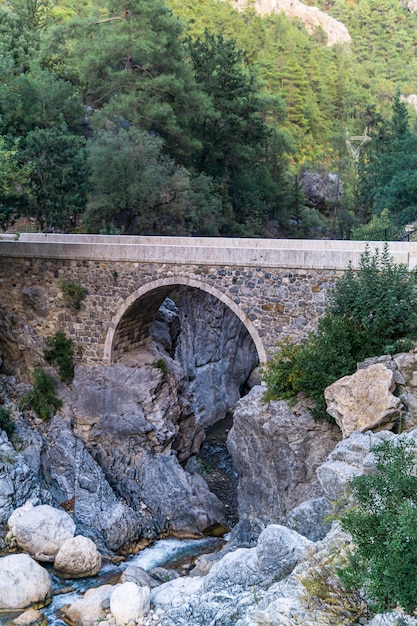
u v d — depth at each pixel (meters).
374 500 11.80
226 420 37.56
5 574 17.14
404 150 43.19
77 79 46.41
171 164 39.47
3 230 38.62
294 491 21.28
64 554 19.56
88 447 27.80
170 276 26.39
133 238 31.91
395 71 110.12
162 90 41.00
